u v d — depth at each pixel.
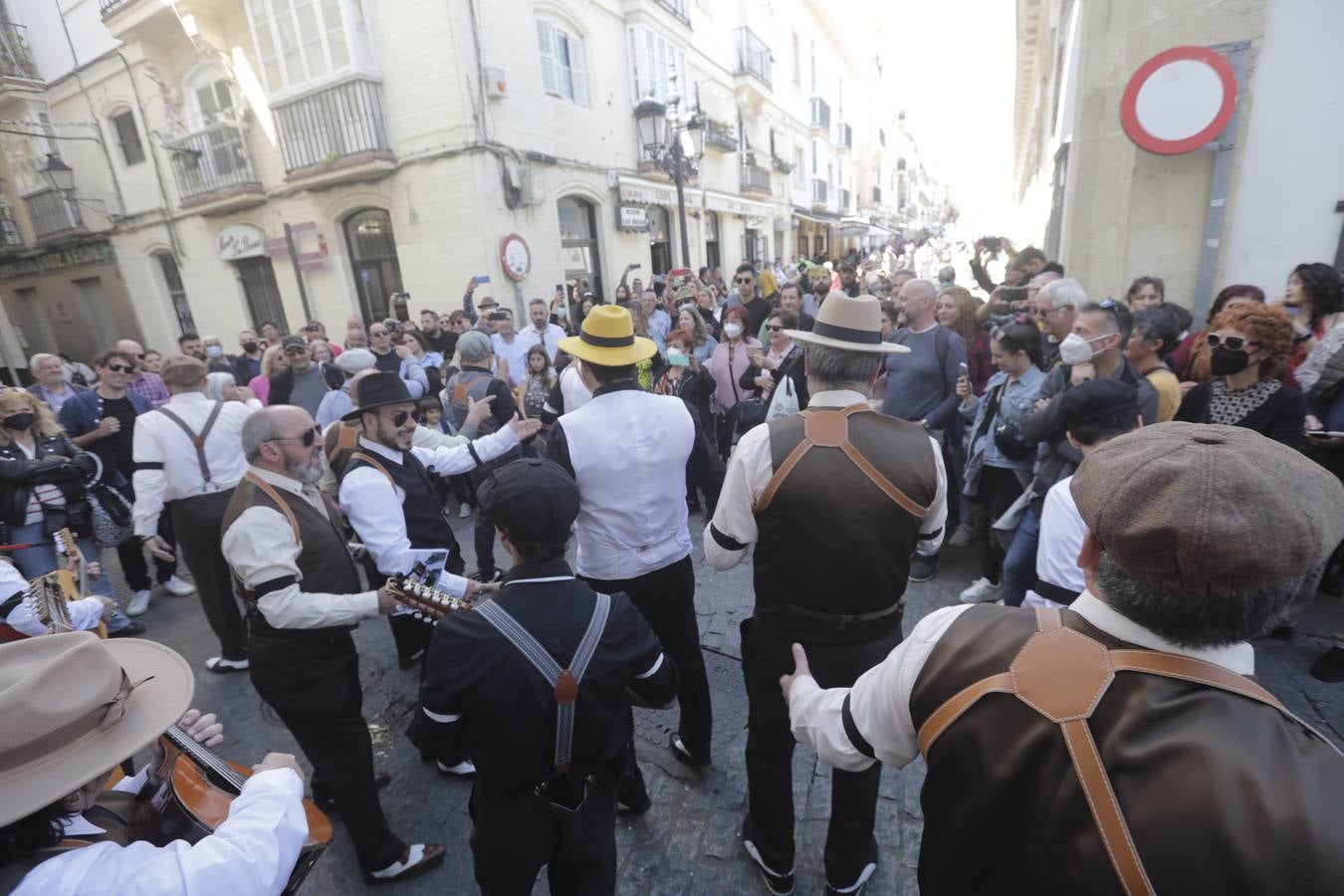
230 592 3.16
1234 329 2.55
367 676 3.09
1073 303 3.11
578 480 2.03
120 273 12.74
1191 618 0.63
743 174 16.16
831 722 1.02
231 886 0.89
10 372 14.00
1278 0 3.79
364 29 8.11
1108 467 0.69
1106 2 4.29
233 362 7.14
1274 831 0.52
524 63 8.71
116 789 1.15
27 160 12.42
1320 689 2.51
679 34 12.15
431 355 6.41
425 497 2.56
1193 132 3.91
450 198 8.34
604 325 2.06
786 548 1.53
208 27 9.13
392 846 1.99
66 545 2.63
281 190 9.68
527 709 1.30
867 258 17.56
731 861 2.00
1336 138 3.82
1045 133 10.13
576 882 1.51
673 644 2.23
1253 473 0.60
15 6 11.43
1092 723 0.64
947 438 3.69
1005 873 0.68
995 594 3.31
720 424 4.94
